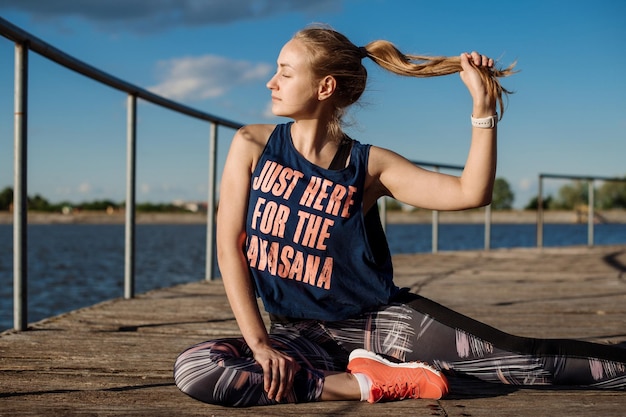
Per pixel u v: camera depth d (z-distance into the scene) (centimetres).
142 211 6550
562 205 4888
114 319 254
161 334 226
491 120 138
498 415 136
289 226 145
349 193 145
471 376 148
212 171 376
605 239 2158
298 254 145
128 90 280
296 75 144
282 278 146
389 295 149
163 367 178
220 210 149
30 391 152
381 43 146
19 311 224
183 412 136
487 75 137
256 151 150
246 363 138
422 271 479
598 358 145
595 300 326
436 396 145
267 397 138
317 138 149
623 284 398
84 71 242
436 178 146
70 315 261
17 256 220
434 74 143
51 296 659
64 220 6562
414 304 149
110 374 170
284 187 146
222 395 137
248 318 140
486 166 139
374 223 153
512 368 145
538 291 364
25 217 219
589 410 140
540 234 687
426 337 147
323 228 144
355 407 140
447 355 147
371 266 147
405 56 145
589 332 241
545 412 139
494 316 277
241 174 149
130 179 303
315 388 141
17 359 185
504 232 3027
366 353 147
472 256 627
